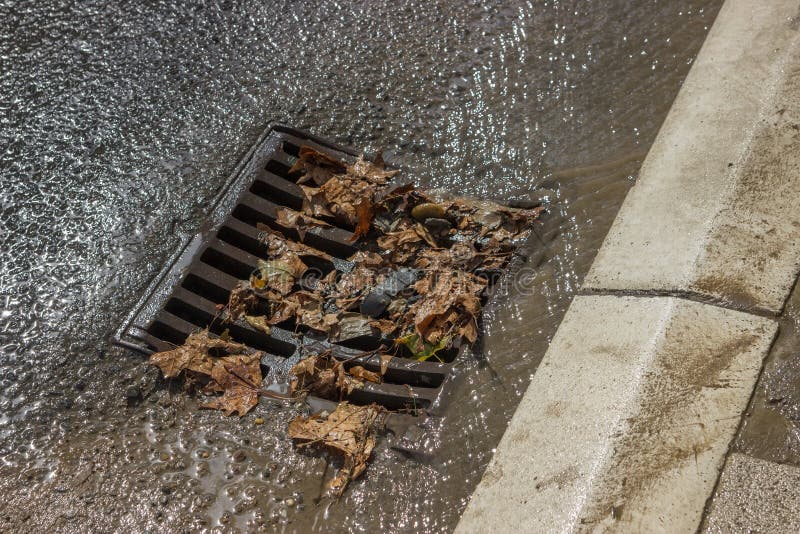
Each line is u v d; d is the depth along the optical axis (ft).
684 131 8.30
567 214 8.66
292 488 7.21
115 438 7.84
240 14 11.94
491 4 11.28
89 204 9.87
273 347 8.48
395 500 6.94
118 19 12.16
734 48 8.85
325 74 10.91
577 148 9.33
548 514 5.89
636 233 7.72
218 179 9.87
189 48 11.59
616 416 6.21
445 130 9.96
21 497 7.48
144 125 10.66
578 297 7.61
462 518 6.39
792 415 6.21
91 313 8.83
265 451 7.52
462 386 7.54
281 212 9.40
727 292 6.91
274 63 11.18
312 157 9.76
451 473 6.98
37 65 11.67
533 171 9.23
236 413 7.88
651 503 5.77
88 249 9.41
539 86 10.16
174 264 9.07
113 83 11.27
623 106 9.63
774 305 6.84
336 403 7.79
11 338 8.72
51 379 8.36
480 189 9.24
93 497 7.41
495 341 7.79
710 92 8.51
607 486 5.84
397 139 10.00
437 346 7.93
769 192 7.47
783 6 9.02
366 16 11.55
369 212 8.92
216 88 10.98
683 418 6.20
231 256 9.09
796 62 8.34
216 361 8.21
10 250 9.54
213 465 7.49
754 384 6.40
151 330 8.60
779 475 5.88
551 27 10.79
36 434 7.95
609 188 8.73
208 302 8.74
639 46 10.25
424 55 10.88
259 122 10.43
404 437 7.31
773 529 5.61
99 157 10.37
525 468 6.35
